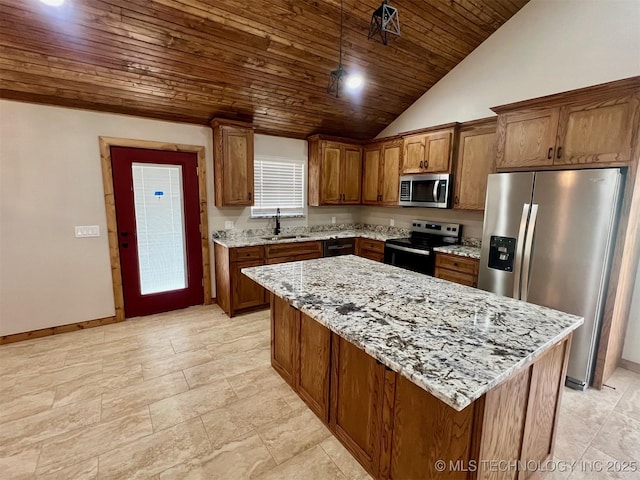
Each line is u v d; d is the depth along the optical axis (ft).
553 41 9.58
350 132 15.33
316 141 14.53
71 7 7.07
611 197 6.98
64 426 6.32
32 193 9.59
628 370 8.64
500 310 5.21
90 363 8.64
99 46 8.11
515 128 8.95
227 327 11.10
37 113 9.41
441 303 5.51
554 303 8.01
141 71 9.11
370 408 5.15
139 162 11.21
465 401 2.86
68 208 10.14
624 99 6.97
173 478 5.22
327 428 6.35
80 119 10.05
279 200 14.84
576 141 7.77
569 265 7.70
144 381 7.86
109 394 7.34
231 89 10.67
